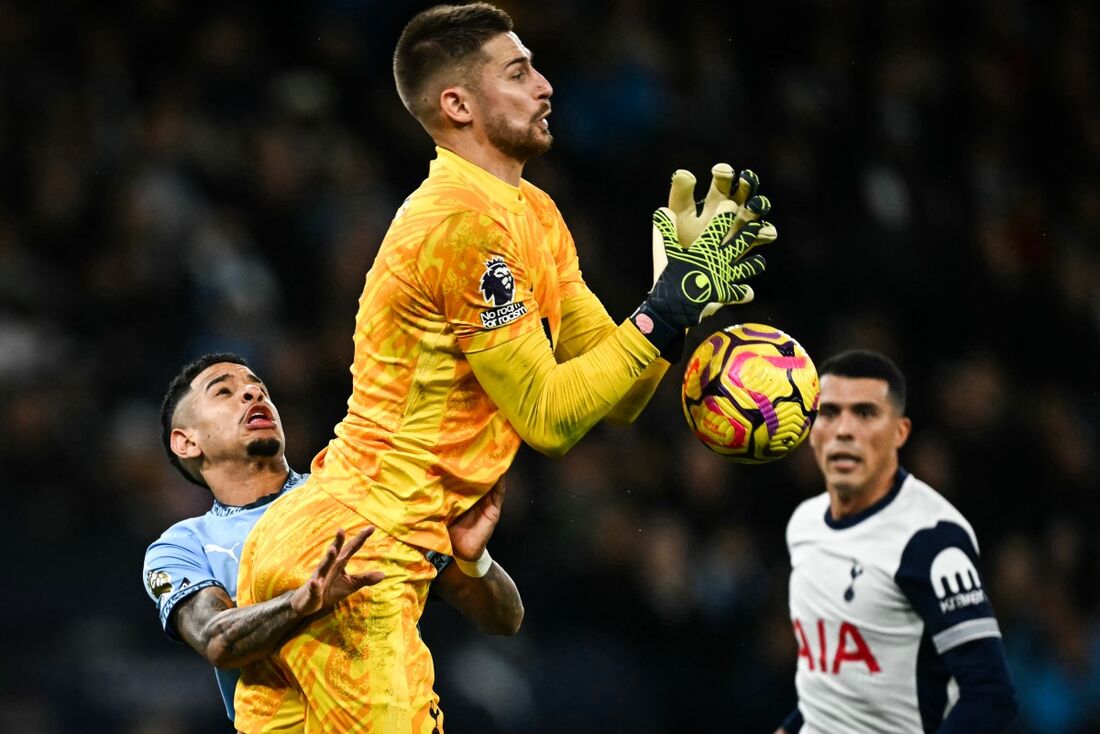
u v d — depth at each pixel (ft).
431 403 43.14
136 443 102.78
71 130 116.26
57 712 94.94
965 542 60.29
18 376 103.50
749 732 102.37
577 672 100.48
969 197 146.10
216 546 54.03
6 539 98.37
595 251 123.85
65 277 111.55
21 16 120.78
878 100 146.10
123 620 99.25
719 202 45.52
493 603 52.19
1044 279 143.54
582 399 42.57
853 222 135.33
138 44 123.13
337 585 41.34
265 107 122.11
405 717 43.06
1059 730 106.63
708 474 111.55
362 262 114.52
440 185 43.42
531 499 106.01
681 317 43.19
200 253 111.65
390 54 132.46
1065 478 127.03
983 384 127.44
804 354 46.65
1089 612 114.01
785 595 108.37
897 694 60.70
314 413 106.73
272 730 45.62
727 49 144.25
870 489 62.54
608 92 132.77
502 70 44.21
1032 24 162.61
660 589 104.01
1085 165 157.58
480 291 42.24
